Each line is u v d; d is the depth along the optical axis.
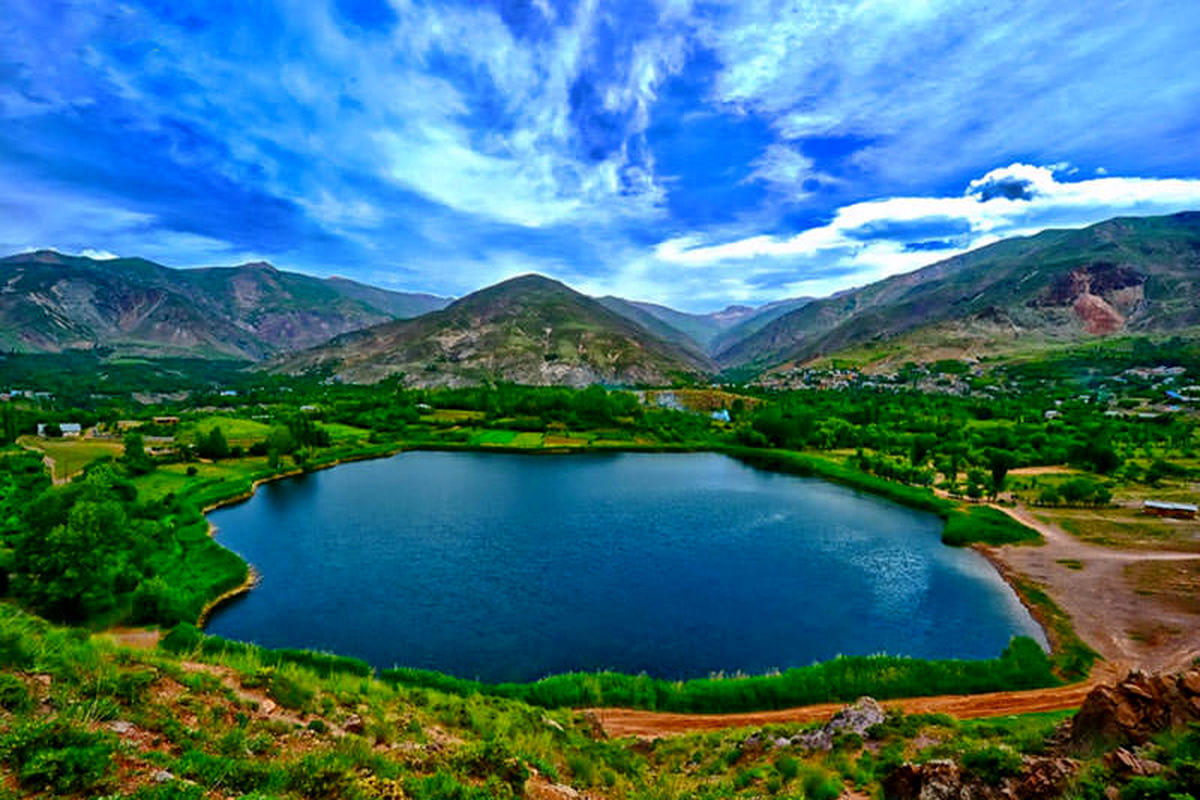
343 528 90.19
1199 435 166.25
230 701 19.80
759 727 35.09
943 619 58.91
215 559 69.56
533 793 17.88
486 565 74.19
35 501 54.53
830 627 57.16
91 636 21.39
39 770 11.71
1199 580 66.25
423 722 24.53
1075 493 102.50
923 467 130.25
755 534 88.81
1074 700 41.25
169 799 11.90
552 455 161.88
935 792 18.58
